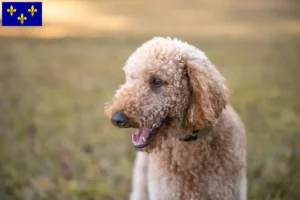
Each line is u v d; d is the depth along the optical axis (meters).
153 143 3.34
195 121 3.31
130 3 26.69
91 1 23.77
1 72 10.93
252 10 23.98
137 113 3.22
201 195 3.61
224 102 3.39
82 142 6.50
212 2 28.28
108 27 18.25
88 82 10.15
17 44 14.35
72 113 7.84
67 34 15.92
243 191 3.74
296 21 20.05
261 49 13.99
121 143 6.43
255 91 9.02
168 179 3.64
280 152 5.76
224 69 11.23
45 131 6.81
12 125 7.00
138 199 4.11
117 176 5.41
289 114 7.43
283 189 4.86
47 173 5.54
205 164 3.57
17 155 5.93
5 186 5.11
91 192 4.98
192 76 3.31
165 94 3.30
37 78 10.45
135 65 3.37
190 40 15.48
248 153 5.70
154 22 20.42
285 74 10.65
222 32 17.39
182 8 25.98
